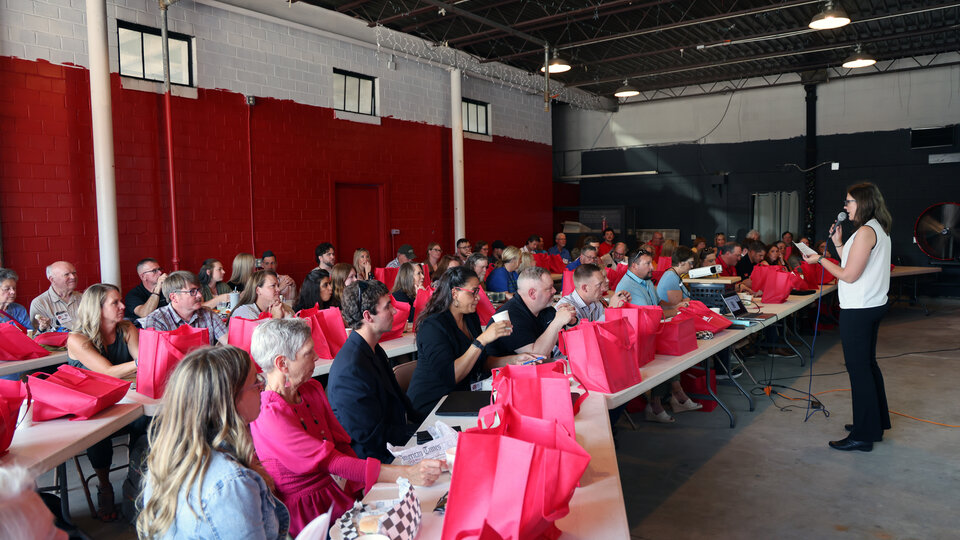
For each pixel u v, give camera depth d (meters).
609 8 7.77
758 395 5.14
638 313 3.16
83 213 5.77
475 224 10.48
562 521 1.51
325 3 7.79
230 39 6.89
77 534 2.76
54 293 4.67
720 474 3.56
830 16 5.79
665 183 13.24
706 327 4.07
